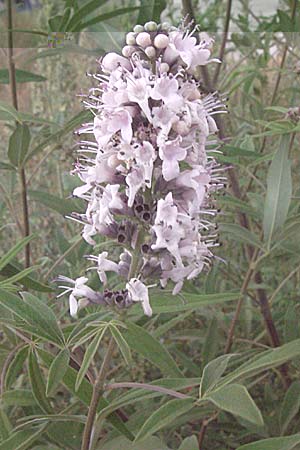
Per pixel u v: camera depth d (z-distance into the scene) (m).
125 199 0.20
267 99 0.46
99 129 0.19
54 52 0.32
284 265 0.40
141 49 0.20
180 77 0.19
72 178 0.38
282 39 0.45
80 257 0.36
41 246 0.45
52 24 0.32
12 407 0.30
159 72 0.19
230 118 0.45
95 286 0.32
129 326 0.21
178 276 0.20
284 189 0.27
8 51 0.33
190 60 0.19
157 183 0.20
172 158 0.18
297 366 0.28
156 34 0.20
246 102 0.47
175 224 0.19
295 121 0.30
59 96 0.53
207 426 0.30
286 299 0.38
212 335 0.31
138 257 0.20
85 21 0.34
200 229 0.22
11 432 0.23
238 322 0.36
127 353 0.19
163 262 0.20
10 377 0.24
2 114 0.28
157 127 0.19
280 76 0.41
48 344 0.30
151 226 0.20
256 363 0.19
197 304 0.21
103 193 0.20
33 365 0.23
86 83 0.53
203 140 0.19
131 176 0.19
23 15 0.36
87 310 0.27
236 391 0.17
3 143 0.54
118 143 0.19
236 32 0.45
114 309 0.21
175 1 0.48
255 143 0.44
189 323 0.40
